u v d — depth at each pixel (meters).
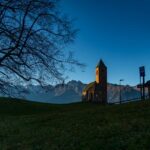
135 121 26.94
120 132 22.88
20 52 17.59
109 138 21.44
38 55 18.17
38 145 24.22
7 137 31.31
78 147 20.62
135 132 21.67
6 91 18.08
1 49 17.77
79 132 26.98
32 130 34.41
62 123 36.16
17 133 33.50
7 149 24.73
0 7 17.44
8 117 57.88
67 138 24.73
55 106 91.31
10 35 17.39
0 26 17.67
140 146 17.45
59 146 22.36
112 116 33.69
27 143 25.95
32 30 18.06
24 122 44.34
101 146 19.52
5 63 18.09
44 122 40.84
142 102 40.34
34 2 17.97
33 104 87.81
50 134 28.89
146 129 22.14
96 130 26.09
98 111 40.41
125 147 18.05
